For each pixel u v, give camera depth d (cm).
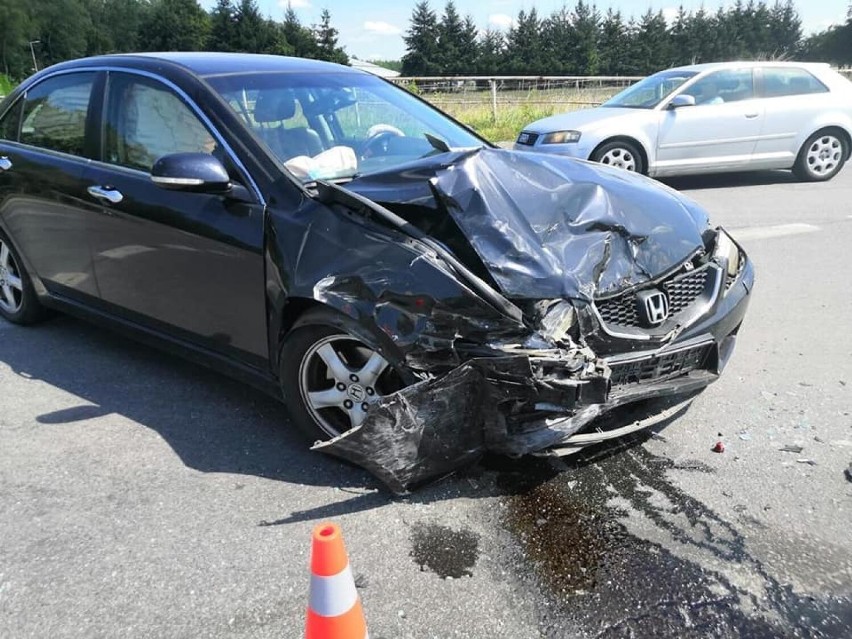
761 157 963
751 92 951
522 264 270
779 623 223
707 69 955
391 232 276
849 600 232
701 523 271
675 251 310
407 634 222
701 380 301
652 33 7569
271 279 302
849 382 387
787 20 8244
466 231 276
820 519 273
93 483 302
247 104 349
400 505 283
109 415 361
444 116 441
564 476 301
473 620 227
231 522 275
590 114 961
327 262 282
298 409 314
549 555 254
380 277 267
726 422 346
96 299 407
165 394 383
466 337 255
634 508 280
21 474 310
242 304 322
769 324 472
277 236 300
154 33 8819
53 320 498
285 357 307
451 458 271
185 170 304
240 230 314
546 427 268
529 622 225
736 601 232
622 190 335
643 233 306
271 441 333
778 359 418
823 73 973
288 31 7238
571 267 276
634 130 916
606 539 262
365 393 294
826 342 441
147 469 312
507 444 265
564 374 252
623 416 305
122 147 378
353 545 261
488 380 255
